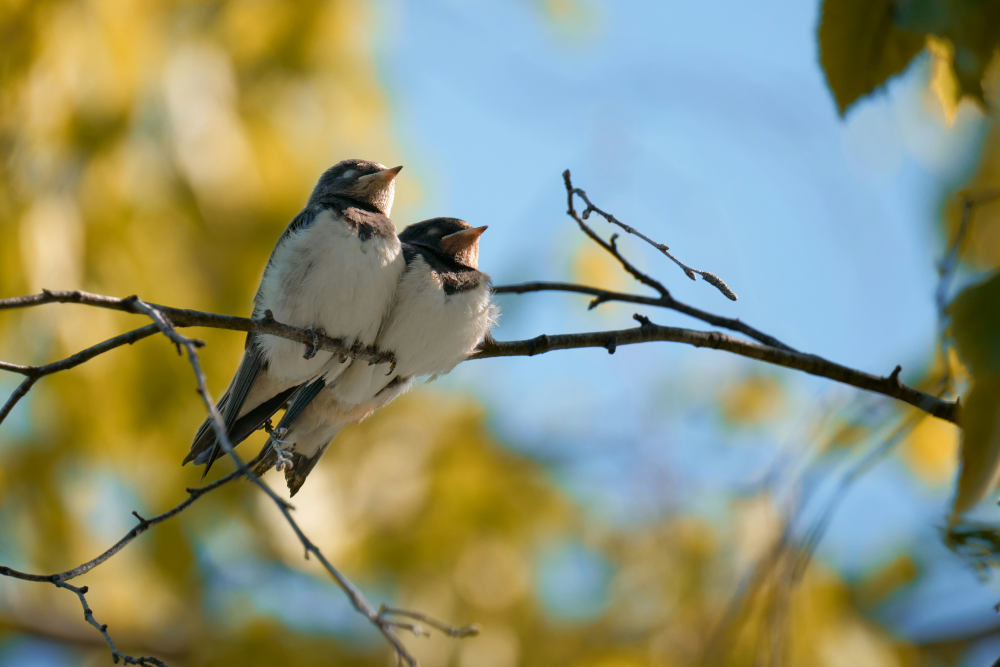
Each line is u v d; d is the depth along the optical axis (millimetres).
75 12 9234
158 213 10203
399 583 10695
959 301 3488
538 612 10875
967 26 4410
